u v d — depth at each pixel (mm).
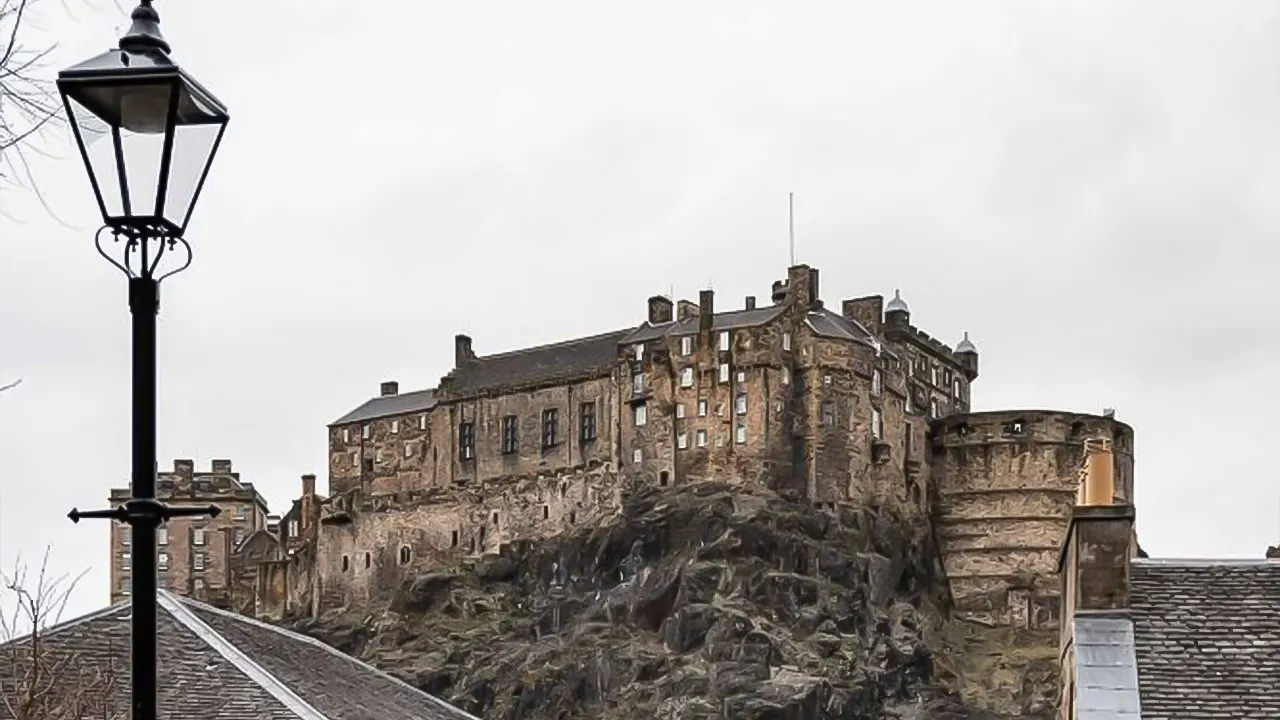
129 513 16672
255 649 36562
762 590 186750
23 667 27391
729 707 171125
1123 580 27938
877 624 189750
